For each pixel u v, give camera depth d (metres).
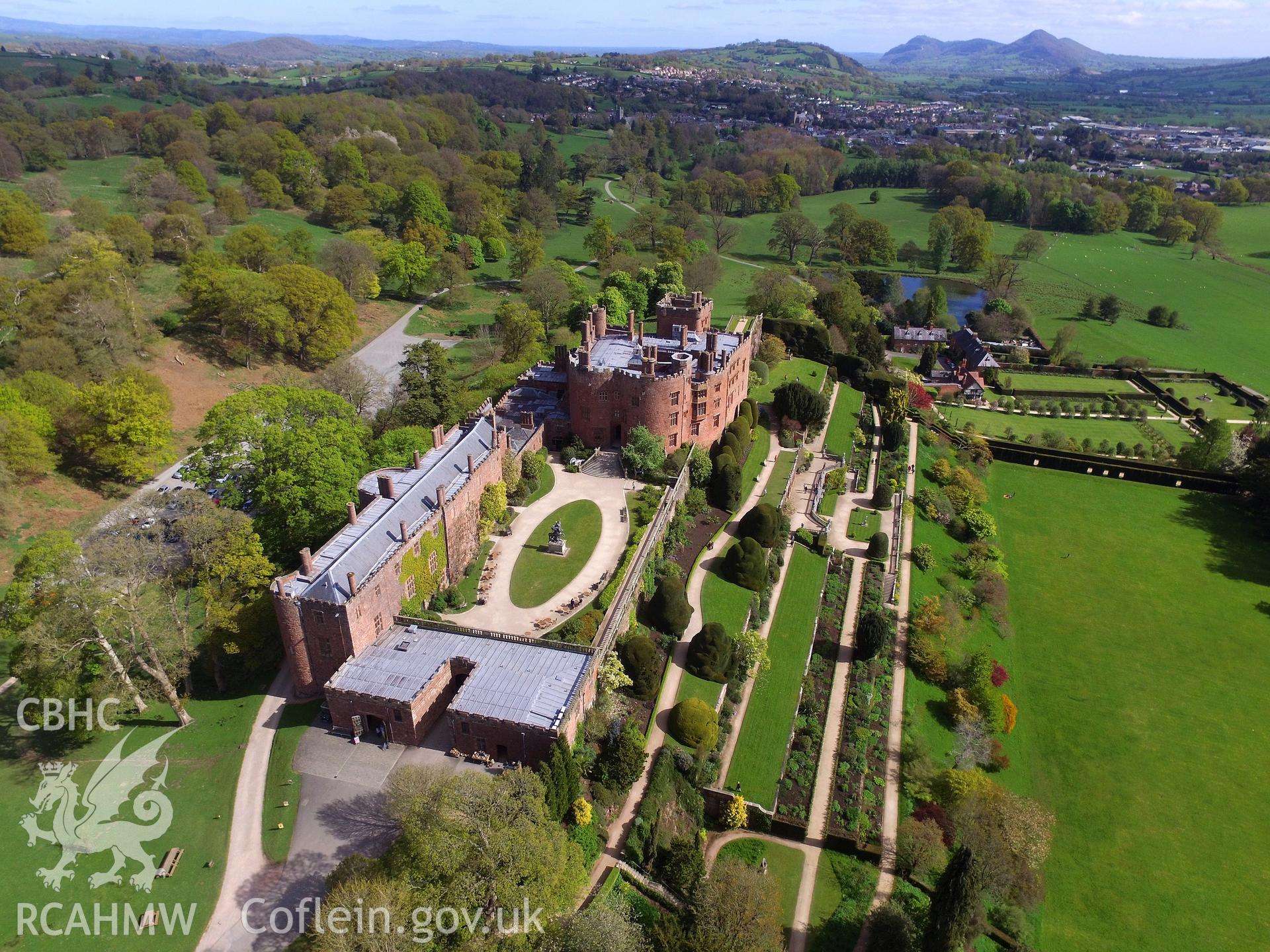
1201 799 91.38
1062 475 163.12
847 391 178.50
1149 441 178.38
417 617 88.25
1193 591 128.38
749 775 84.75
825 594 113.31
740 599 106.69
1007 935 74.00
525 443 124.44
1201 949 75.19
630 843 73.25
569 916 61.69
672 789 79.44
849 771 86.31
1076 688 107.25
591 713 81.62
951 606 112.31
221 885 65.88
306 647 82.19
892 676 101.12
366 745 78.38
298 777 75.00
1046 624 119.06
